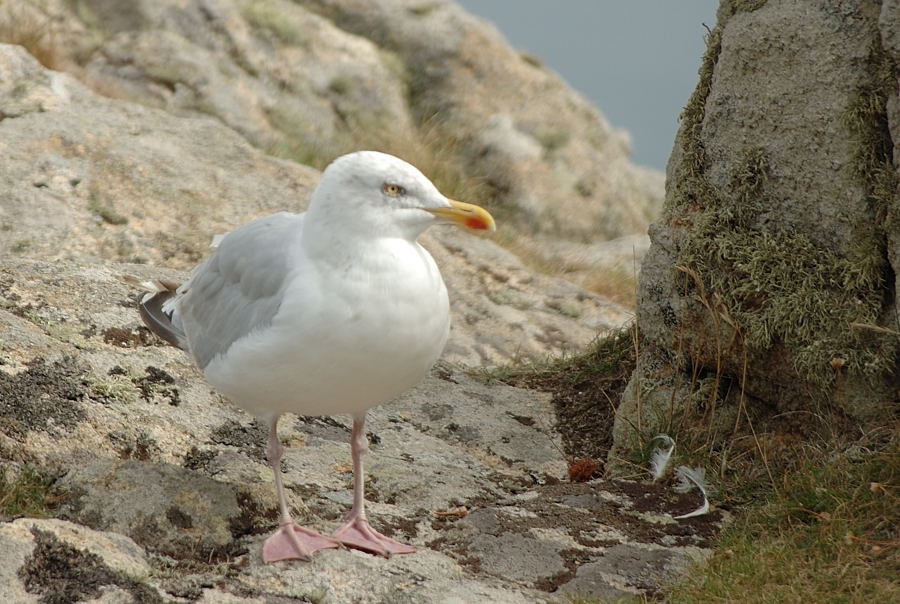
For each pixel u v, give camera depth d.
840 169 9.68
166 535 8.21
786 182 10.02
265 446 9.92
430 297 7.92
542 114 29.19
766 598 7.75
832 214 9.80
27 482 8.49
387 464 10.13
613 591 8.20
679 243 10.57
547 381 13.01
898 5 8.85
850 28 9.51
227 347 8.21
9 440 8.87
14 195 16.02
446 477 10.11
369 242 7.76
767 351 10.13
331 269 7.73
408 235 7.98
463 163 27.64
